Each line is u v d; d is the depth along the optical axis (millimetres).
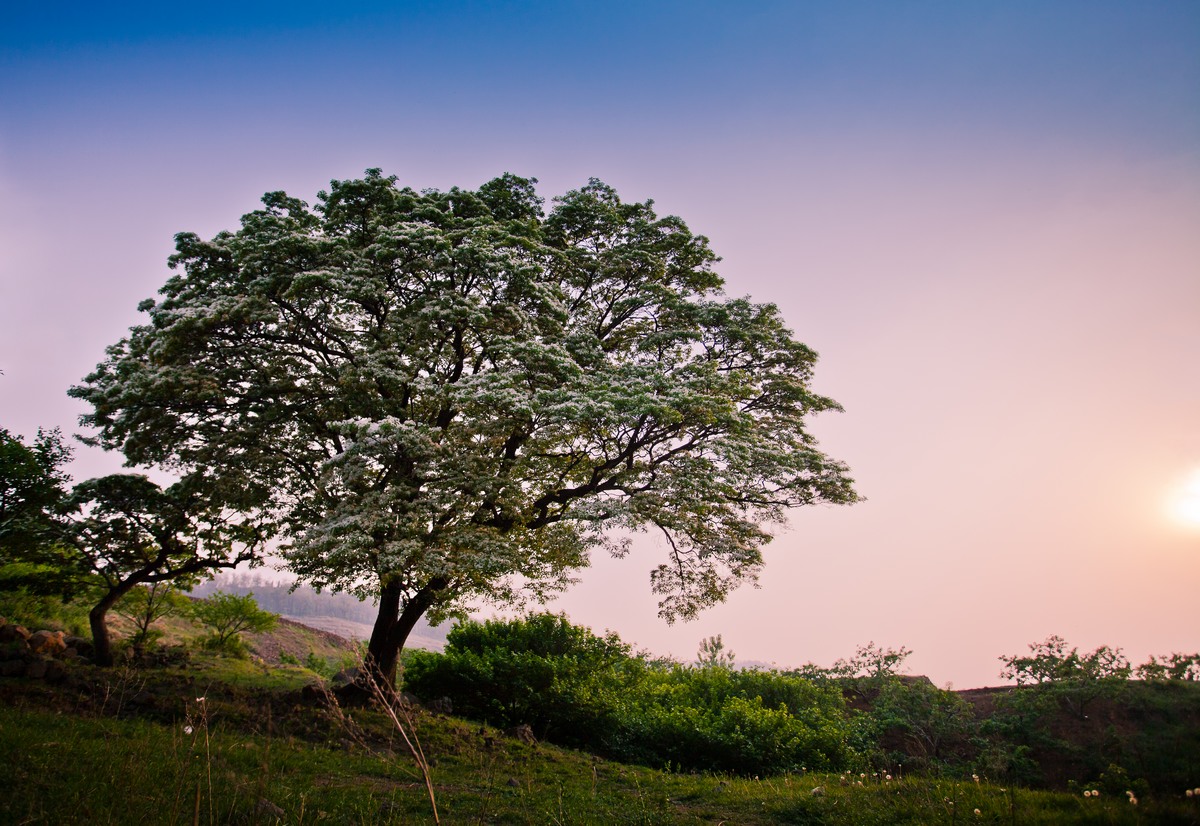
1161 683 18859
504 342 16797
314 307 17953
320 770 10977
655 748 18609
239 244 17375
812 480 18828
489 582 18172
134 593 23812
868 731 20328
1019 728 18922
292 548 16109
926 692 21109
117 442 18094
